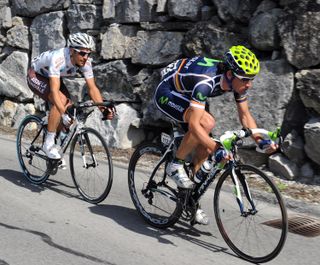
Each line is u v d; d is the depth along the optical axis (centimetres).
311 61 529
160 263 350
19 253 354
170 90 390
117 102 727
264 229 394
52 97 461
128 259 354
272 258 348
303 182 536
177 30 669
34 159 523
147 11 688
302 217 455
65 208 456
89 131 469
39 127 525
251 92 568
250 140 572
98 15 758
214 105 599
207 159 389
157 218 418
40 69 493
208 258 362
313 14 522
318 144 517
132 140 708
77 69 486
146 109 689
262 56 583
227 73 358
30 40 870
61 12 809
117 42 720
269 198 464
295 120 551
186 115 381
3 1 900
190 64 376
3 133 818
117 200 491
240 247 371
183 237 401
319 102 521
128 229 412
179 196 393
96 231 404
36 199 477
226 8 603
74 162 492
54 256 352
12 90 869
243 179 364
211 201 495
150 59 684
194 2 641
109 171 459
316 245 395
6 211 438
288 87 546
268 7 569
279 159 552
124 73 711
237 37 598
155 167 422
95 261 348
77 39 457
